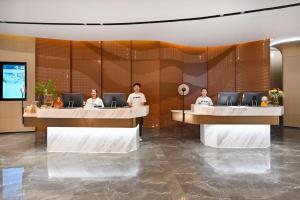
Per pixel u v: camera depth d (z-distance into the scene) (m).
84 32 7.90
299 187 3.35
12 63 8.30
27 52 8.49
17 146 6.18
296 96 9.85
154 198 3.02
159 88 9.36
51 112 5.29
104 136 5.45
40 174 3.92
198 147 6.00
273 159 4.85
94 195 3.10
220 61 10.07
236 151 5.57
